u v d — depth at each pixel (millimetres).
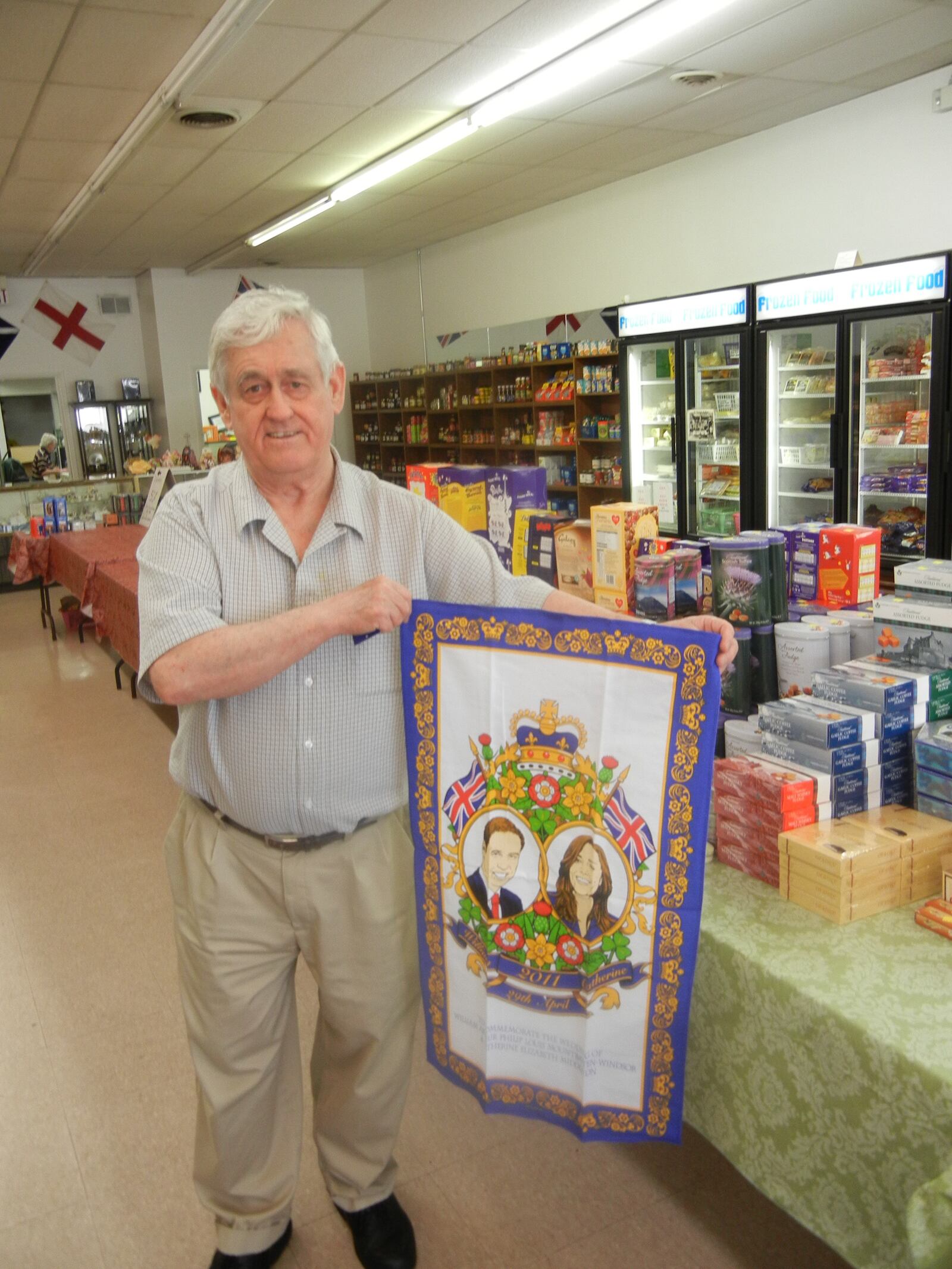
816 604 2600
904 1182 1411
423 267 12102
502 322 10781
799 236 7082
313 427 1598
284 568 1687
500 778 1682
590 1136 1718
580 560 3070
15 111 5742
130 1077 2635
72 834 4359
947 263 5355
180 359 12547
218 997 1757
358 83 5555
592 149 7422
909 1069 1364
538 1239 2012
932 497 5703
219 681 1491
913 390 6086
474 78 5656
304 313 1575
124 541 7715
